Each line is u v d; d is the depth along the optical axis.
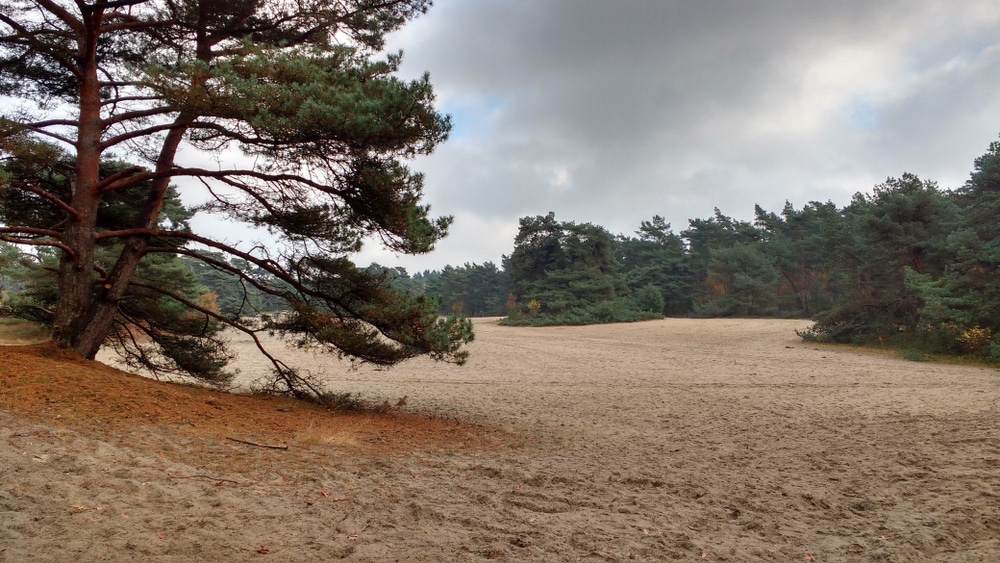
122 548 3.76
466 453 8.45
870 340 30.91
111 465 5.33
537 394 17.41
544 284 64.50
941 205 30.66
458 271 105.94
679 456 9.14
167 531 4.14
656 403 15.57
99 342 9.75
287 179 10.05
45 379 7.48
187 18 10.84
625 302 61.53
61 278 9.33
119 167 11.47
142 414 7.29
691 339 38.38
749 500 6.61
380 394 17.09
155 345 13.45
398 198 9.85
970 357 23.88
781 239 71.50
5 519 3.89
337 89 9.05
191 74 8.45
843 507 6.38
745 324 47.28
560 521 5.46
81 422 6.43
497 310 96.00
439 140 9.81
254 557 3.90
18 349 8.64
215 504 4.85
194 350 11.91
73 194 9.96
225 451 6.58
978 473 7.71
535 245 66.88
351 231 10.75
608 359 28.42
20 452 5.14
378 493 5.82
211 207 10.58
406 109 9.13
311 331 10.92
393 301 10.88
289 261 11.00
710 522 5.76
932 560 4.84
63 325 9.14
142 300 11.54
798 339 35.03
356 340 10.48
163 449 6.20
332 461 6.88
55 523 3.96
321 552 4.13
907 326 29.95
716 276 68.25
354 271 11.05
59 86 10.89
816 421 12.48
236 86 8.33
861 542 5.23
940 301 25.30
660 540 5.09
